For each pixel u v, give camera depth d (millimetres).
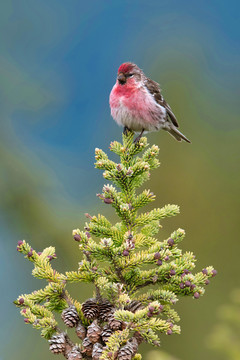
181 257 4566
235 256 13547
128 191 4832
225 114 15750
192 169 14539
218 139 15195
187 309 12242
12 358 11320
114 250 4297
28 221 11461
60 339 4121
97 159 5113
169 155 14695
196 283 4477
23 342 11516
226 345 7250
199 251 13680
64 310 4211
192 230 13922
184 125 15617
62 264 11273
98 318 4168
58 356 11180
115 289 4148
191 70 16641
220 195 14211
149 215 4754
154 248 4465
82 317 4273
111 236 4602
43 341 11438
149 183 14469
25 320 4254
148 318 3996
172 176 14500
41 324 4246
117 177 4770
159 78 16672
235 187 14258
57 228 11414
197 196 14234
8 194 11516
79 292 11258
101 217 4660
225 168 14562
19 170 11758
